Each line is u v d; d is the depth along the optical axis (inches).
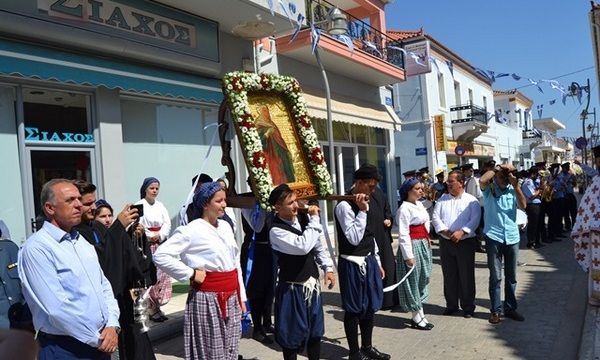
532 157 1557.6
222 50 374.3
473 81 1009.5
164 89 314.0
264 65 426.0
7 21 232.5
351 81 585.3
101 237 149.3
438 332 227.5
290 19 362.3
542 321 235.8
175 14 324.8
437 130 776.9
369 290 188.7
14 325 145.8
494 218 234.4
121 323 154.3
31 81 257.6
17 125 254.1
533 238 453.1
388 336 225.1
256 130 168.4
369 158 641.0
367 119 571.2
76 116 281.4
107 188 288.2
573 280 316.2
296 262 164.2
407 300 232.2
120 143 299.1
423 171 468.4
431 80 792.9
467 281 247.3
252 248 227.5
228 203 176.6
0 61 230.4
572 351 196.9
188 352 149.1
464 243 245.9
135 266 154.2
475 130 893.8
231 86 166.2
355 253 188.4
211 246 146.7
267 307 230.5
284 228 162.7
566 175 534.3
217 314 146.7
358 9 634.8
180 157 349.4
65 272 115.2
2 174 248.4
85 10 268.1
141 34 300.4
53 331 115.3
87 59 271.6
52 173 268.5
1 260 152.2
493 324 235.1
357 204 185.0
